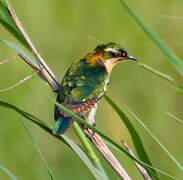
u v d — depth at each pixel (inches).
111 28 695.1
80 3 692.1
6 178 550.9
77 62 436.1
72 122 334.3
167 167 621.6
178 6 725.3
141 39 695.1
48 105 594.2
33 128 581.9
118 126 642.2
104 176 305.7
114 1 694.5
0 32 613.6
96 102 404.5
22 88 581.0
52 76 382.9
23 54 344.5
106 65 451.2
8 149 554.9
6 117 559.2
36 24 679.1
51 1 684.1
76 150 309.1
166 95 668.7
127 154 276.7
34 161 566.9
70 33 685.9
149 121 661.3
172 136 654.5
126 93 671.8
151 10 726.5
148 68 310.2
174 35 726.5
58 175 578.2
